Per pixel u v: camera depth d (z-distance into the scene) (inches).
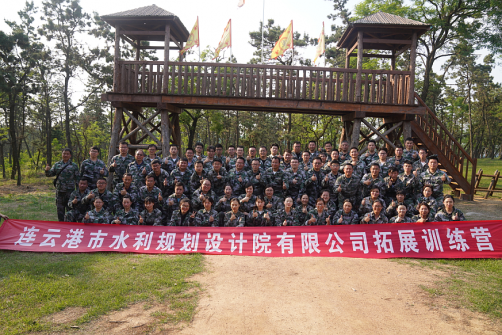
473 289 158.6
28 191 593.6
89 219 237.8
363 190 267.1
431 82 1114.7
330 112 385.1
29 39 768.9
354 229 214.5
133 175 283.4
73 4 804.6
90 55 845.2
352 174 262.4
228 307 139.7
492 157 1910.7
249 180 282.2
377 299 148.8
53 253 209.6
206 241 216.7
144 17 346.6
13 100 830.5
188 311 135.9
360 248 210.1
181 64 354.3
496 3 562.6
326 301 146.2
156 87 360.5
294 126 927.7
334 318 131.7
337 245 211.6
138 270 179.2
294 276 175.0
